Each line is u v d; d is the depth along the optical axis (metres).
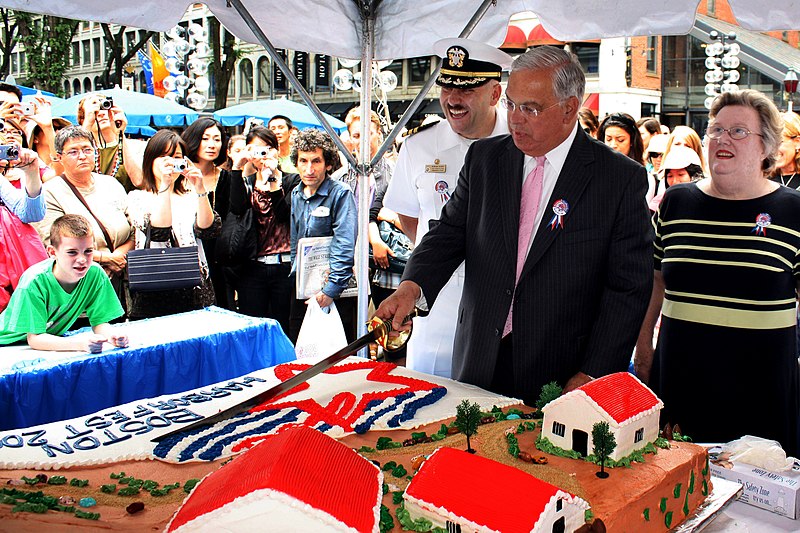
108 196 3.93
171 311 3.70
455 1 3.04
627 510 1.45
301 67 15.38
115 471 1.66
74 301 3.08
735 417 2.38
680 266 2.43
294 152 4.30
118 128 4.94
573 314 2.17
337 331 3.81
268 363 3.50
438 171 3.06
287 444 1.22
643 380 2.76
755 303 2.32
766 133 2.27
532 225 2.22
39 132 4.54
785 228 2.30
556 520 1.27
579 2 2.85
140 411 2.06
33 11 2.41
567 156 2.18
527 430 1.87
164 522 1.38
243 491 1.12
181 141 3.92
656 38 13.77
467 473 1.33
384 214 4.62
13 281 3.48
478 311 2.28
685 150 4.51
